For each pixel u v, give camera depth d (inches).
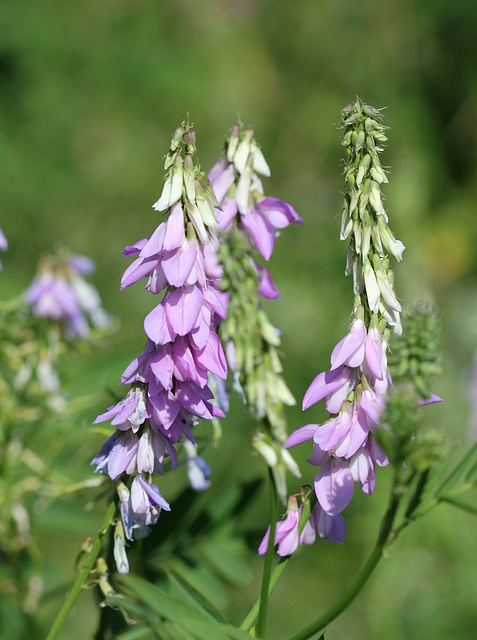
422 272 366.9
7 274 342.6
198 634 88.1
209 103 407.8
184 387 87.8
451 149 398.9
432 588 225.1
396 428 79.2
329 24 418.0
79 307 166.1
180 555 130.6
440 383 264.4
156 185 395.9
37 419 161.2
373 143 88.3
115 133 398.9
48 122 394.9
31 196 373.1
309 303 334.0
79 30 415.2
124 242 382.0
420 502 93.0
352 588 90.4
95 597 109.7
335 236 360.8
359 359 89.4
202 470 116.9
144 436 90.0
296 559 245.4
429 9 409.1
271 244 99.0
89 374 161.6
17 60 405.1
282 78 421.4
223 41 421.4
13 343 160.4
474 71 402.9
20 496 149.0
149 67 407.8
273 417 79.8
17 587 148.1
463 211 382.3
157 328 85.7
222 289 77.0
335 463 91.7
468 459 98.8
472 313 311.6
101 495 105.9
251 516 240.4
